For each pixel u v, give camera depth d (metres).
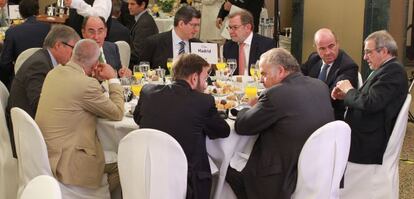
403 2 5.60
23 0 4.39
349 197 3.07
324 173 2.44
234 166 2.74
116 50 4.03
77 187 2.66
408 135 5.05
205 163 2.55
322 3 5.69
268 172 2.54
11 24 5.75
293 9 5.97
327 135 2.39
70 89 2.63
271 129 2.57
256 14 5.84
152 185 2.33
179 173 2.34
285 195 2.47
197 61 2.53
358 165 3.01
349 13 5.45
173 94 2.48
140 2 5.09
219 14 5.86
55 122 2.64
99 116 2.74
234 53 4.09
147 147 2.31
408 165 4.30
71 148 2.64
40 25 4.30
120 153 2.37
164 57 4.05
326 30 3.38
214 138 2.61
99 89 2.66
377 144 2.95
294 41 6.02
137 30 5.00
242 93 3.25
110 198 2.98
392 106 2.91
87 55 2.71
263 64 2.64
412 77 6.45
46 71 3.00
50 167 2.56
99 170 2.71
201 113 2.47
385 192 2.96
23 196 1.40
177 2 6.90
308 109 2.51
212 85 3.62
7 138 2.99
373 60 3.00
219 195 2.76
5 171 2.98
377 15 5.21
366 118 2.96
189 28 4.01
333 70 3.38
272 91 2.54
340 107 3.26
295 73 2.62
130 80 3.41
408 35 8.38
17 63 3.89
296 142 2.50
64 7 4.64
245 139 2.77
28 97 2.97
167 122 2.44
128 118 2.81
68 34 3.01
